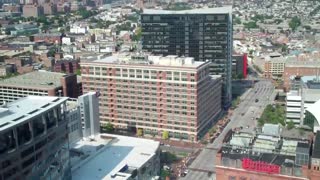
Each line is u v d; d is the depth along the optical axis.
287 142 199.62
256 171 185.00
